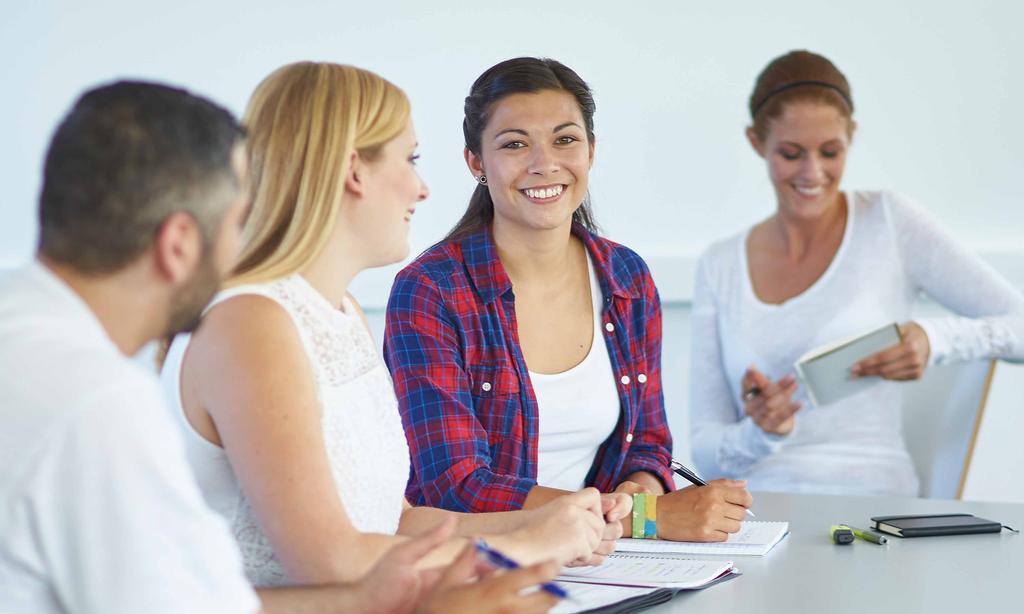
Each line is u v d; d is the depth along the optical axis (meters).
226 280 1.30
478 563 1.20
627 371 2.14
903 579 1.48
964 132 3.73
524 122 2.00
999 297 2.88
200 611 0.90
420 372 1.94
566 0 3.94
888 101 3.77
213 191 0.94
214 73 4.13
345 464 1.38
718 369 3.05
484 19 3.98
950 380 2.87
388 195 1.43
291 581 1.25
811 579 1.49
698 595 1.42
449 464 1.88
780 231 3.01
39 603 0.88
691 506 1.74
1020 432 3.62
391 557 1.18
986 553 1.62
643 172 3.95
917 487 2.83
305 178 1.36
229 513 1.29
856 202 3.01
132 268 0.92
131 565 0.87
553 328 2.11
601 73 3.94
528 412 2.02
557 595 1.06
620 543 1.71
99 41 4.14
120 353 0.95
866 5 3.75
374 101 1.40
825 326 2.93
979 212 3.75
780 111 2.90
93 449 0.86
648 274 2.22
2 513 0.85
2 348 0.87
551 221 2.02
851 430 2.84
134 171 0.90
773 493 2.13
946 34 3.71
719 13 3.84
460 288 2.02
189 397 1.27
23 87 4.18
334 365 1.39
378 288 4.02
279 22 4.08
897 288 2.98
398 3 4.02
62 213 0.90
